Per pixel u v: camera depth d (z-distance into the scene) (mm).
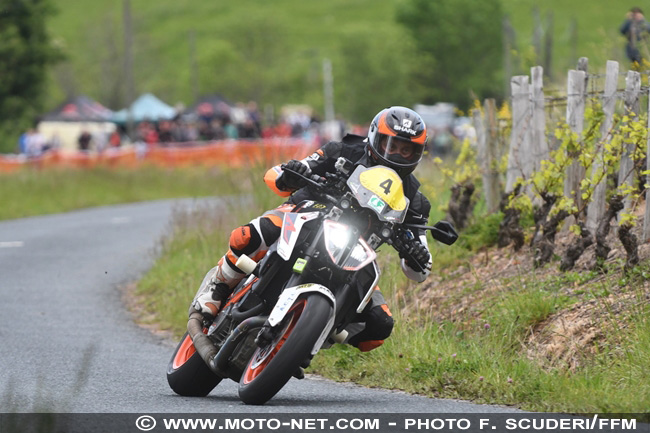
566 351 24078
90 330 33531
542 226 30688
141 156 116562
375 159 21141
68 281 44188
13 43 154125
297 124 138625
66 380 23688
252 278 21391
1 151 168625
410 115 21016
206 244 44156
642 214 30594
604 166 29031
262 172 45562
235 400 21672
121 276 45562
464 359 23984
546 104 34250
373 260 20109
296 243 20297
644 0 47344
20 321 34750
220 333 21672
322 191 20719
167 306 36688
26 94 157000
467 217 36188
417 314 29234
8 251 53750
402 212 20188
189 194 98375
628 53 40281
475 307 28281
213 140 128250
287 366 19219
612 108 30609
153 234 60000
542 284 27984
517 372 22578
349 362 25875
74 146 145875
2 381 23406
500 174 36844
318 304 19453
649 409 19562
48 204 83812
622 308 24766
